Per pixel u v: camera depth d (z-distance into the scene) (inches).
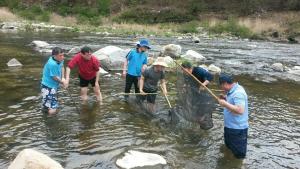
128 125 177.6
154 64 201.5
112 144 154.9
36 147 149.1
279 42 679.7
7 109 192.2
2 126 169.3
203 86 165.5
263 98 242.8
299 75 335.0
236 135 147.3
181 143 161.3
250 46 565.0
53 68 185.0
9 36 526.9
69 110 194.9
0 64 307.7
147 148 153.4
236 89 145.6
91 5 938.1
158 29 755.4
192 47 510.9
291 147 164.6
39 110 192.9
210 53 455.8
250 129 183.3
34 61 328.5
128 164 137.3
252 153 155.7
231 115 147.4
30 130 166.1
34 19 844.6
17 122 175.0
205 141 165.0
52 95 188.2
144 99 209.8
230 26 763.4
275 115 207.5
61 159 139.5
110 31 679.7
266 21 812.6
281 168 143.9
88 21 848.3
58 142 154.9
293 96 252.4
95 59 206.2
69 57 360.2
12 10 905.5
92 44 470.0
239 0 892.0
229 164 144.4
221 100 143.6
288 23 803.4
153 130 173.6
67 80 194.7
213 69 321.7
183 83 180.9
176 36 665.6
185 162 143.3
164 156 147.3
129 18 872.3
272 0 882.1
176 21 858.8
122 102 212.5
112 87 245.9
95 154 144.9
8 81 250.2
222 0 895.7
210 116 177.6
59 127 170.9
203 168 139.6
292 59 441.1
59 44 455.8
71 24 804.6
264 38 722.8
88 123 177.6
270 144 166.6
